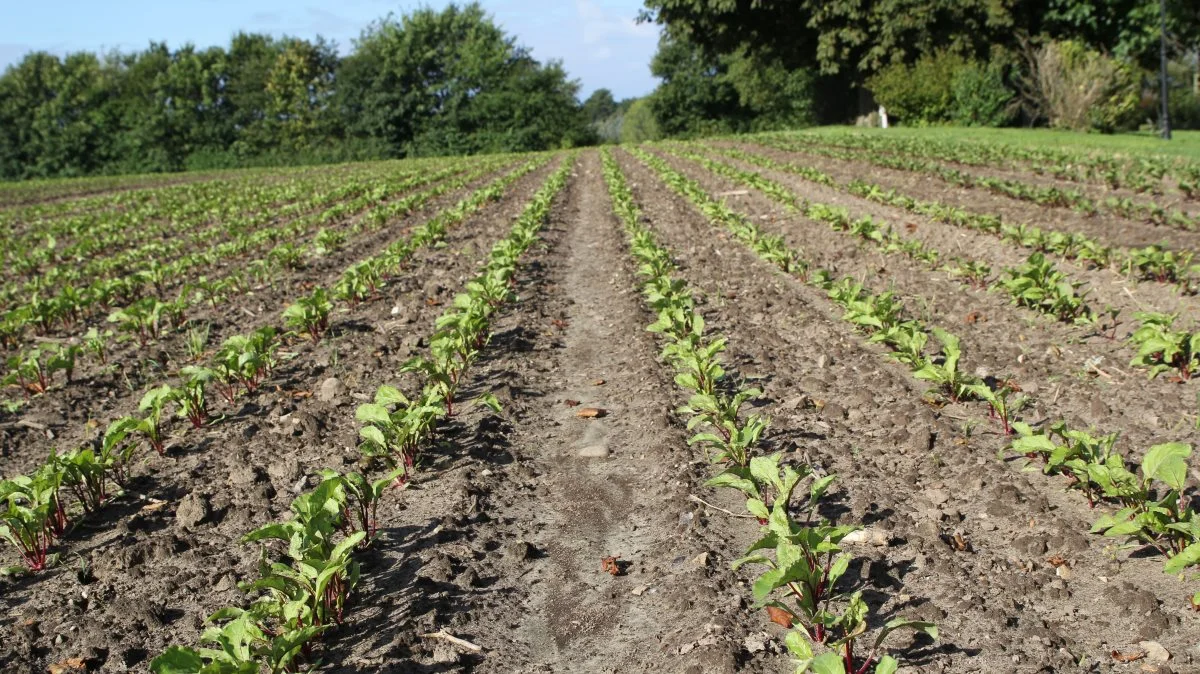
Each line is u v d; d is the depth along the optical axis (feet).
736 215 51.44
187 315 37.40
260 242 55.57
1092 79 106.22
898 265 38.81
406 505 19.10
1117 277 34.17
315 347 31.35
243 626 12.85
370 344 31.30
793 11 151.94
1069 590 14.44
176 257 54.44
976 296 33.01
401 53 227.20
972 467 18.72
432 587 15.87
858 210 54.54
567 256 47.42
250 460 21.75
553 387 26.50
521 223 49.78
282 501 19.58
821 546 13.28
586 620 14.84
